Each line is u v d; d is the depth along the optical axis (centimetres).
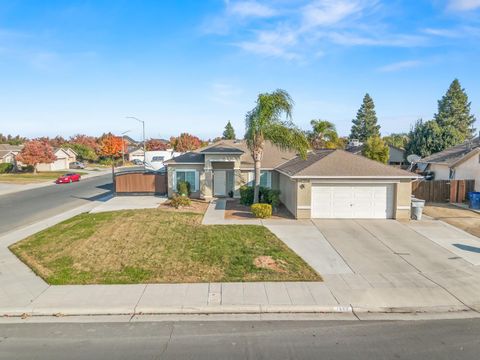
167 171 2764
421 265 1173
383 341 710
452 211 2114
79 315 834
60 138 11769
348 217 1894
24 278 1050
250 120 2041
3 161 6675
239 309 848
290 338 720
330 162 1933
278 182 2589
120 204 2389
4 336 735
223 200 2527
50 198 2992
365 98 8031
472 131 7500
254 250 1298
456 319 813
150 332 746
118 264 1155
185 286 976
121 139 8625
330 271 1110
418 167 3962
